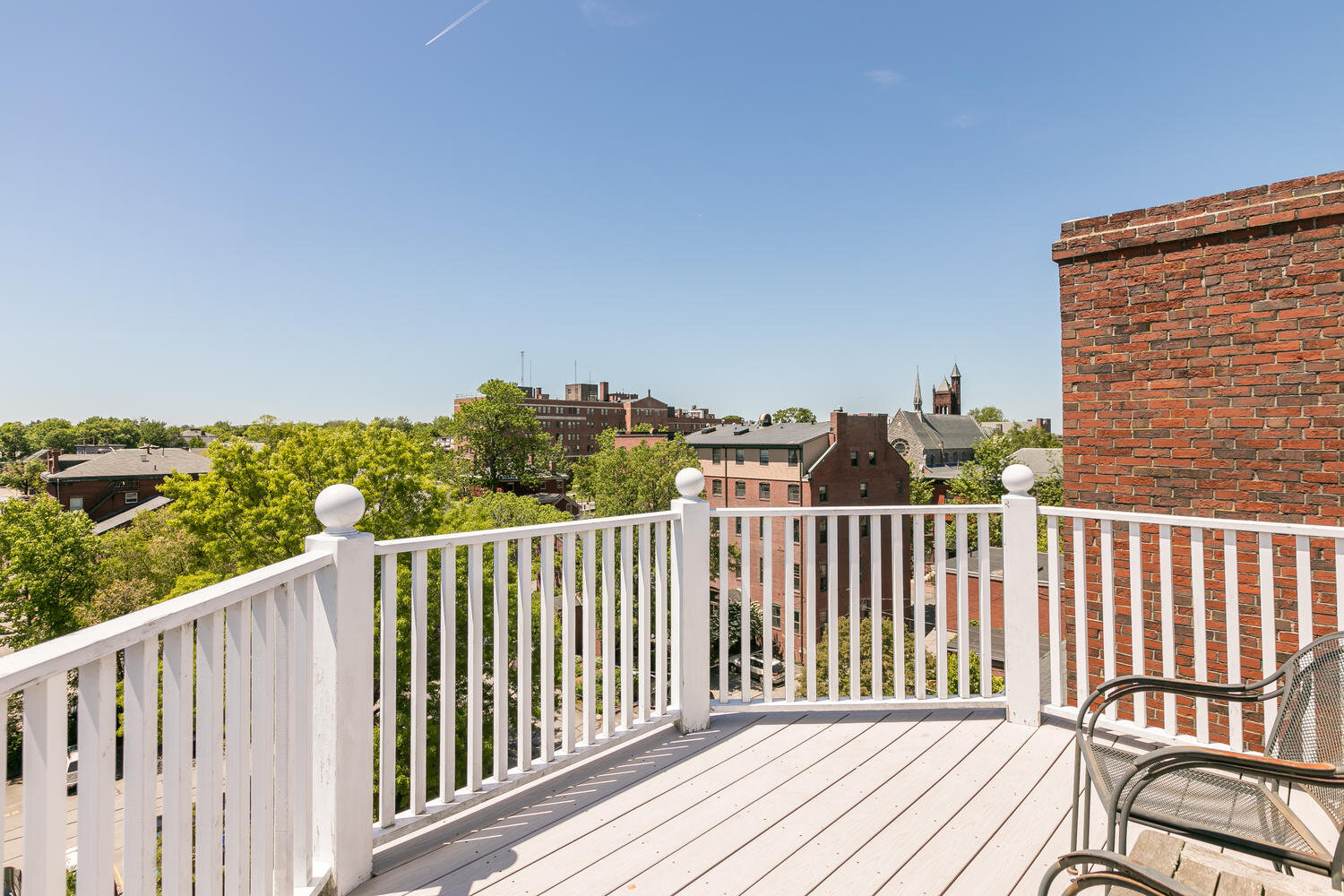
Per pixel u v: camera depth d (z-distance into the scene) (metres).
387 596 2.07
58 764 0.94
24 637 21.61
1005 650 3.06
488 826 2.24
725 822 2.27
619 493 40.84
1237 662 2.59
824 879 1.96
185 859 1.21
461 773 11.93
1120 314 4.47
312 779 1.85
